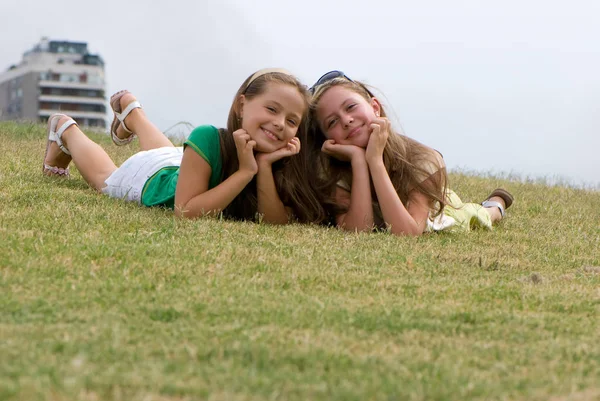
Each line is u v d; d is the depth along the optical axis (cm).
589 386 282
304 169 603
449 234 625
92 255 437
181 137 1184
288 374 278
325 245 520
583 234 679
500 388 275
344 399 257
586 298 422
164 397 252
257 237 527
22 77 10325
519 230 688
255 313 352
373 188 611
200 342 309
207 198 569
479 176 1148
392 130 615
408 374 285
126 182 634
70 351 286
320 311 360
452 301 401
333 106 600
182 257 452
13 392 243
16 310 334
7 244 443
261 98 569
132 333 315
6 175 683
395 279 443
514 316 373
